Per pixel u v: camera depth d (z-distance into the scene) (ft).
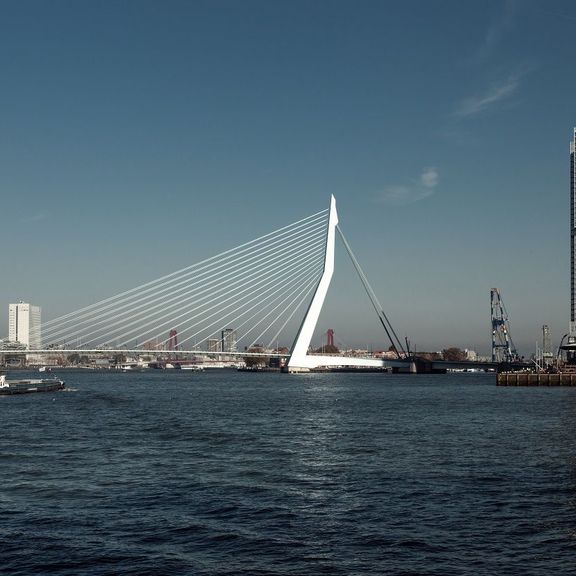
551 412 282.36
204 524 100.68
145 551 88.33
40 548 89.45
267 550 88.79
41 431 216.95
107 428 225.15
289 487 125.90
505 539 93.09
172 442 188.34
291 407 319.06
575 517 103.96
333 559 85.35
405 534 95.61
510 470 141.90
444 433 207.10
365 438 195.62
